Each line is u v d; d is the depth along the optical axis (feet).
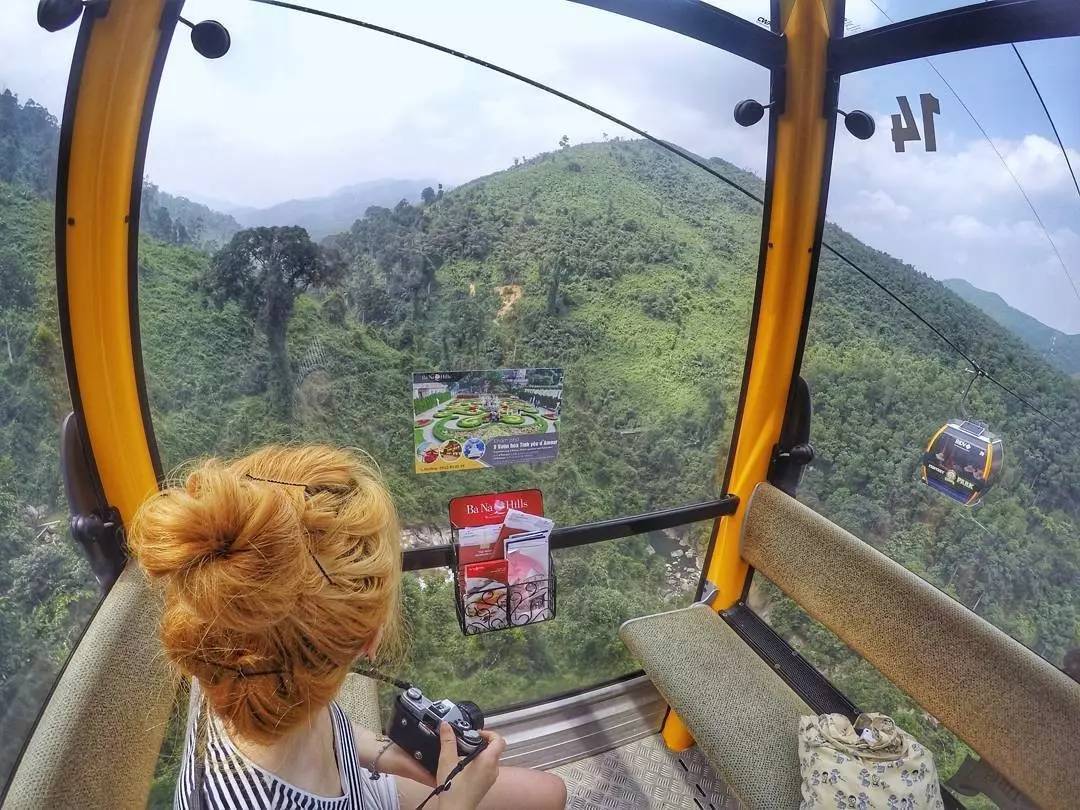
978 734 3.40
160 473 3.72
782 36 3.76
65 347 3.24
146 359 3.51
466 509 4.20
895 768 3.30
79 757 2.53
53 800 2.36
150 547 1.49
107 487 3.48
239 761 1.83
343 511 1.64
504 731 4.94
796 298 4.40
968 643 3.47
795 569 4.46
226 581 1.39
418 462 4.13
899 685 3.81
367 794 2.29
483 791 2.51
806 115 3.94
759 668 4.35
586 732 4.99
